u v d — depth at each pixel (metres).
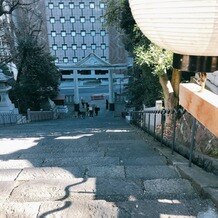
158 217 2.73
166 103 9.54
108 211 2.81
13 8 18.97
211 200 3.03
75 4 37.91
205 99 1.67
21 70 22.58
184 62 1.39
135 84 15.23
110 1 10.17
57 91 26.42
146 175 4.12
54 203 2.94
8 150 6.25
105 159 5.09
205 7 1.12
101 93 38.41
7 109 19.00
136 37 8.90
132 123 15.18
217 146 5.70
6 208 2.85
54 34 38.97
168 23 1.26
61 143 6.91
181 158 4.94
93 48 40.03
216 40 1.20
